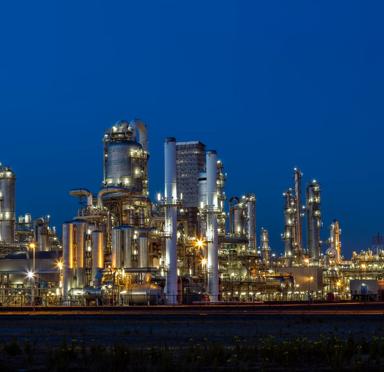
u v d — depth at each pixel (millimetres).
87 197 139625
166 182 124125
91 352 49500
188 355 47062
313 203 192625
